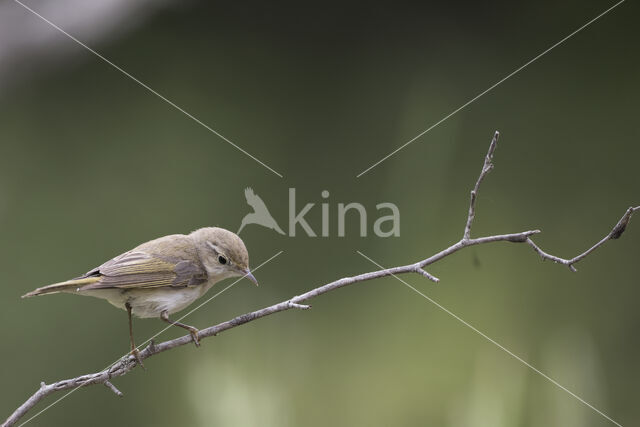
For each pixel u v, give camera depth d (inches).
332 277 482.0
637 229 502.3
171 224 492.7
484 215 499.5
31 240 482.3
